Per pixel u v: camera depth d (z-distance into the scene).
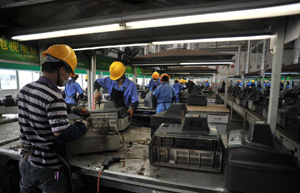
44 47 2.83
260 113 3.24
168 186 1.01
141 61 4.16
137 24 1.52
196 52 3.87
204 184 0.99
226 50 15.72
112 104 2.02
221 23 2.00
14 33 1.99
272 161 0.86
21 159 1.07
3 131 2.05
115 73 2.01
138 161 1.29
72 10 1.86
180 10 1.31
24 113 1.00
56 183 1.04
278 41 1.46
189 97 3.35
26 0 1.62
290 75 7.86
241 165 0.90
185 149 1.14
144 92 5.93
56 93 0.98
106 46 2.50
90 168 1.18
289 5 1.10
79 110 1.36
